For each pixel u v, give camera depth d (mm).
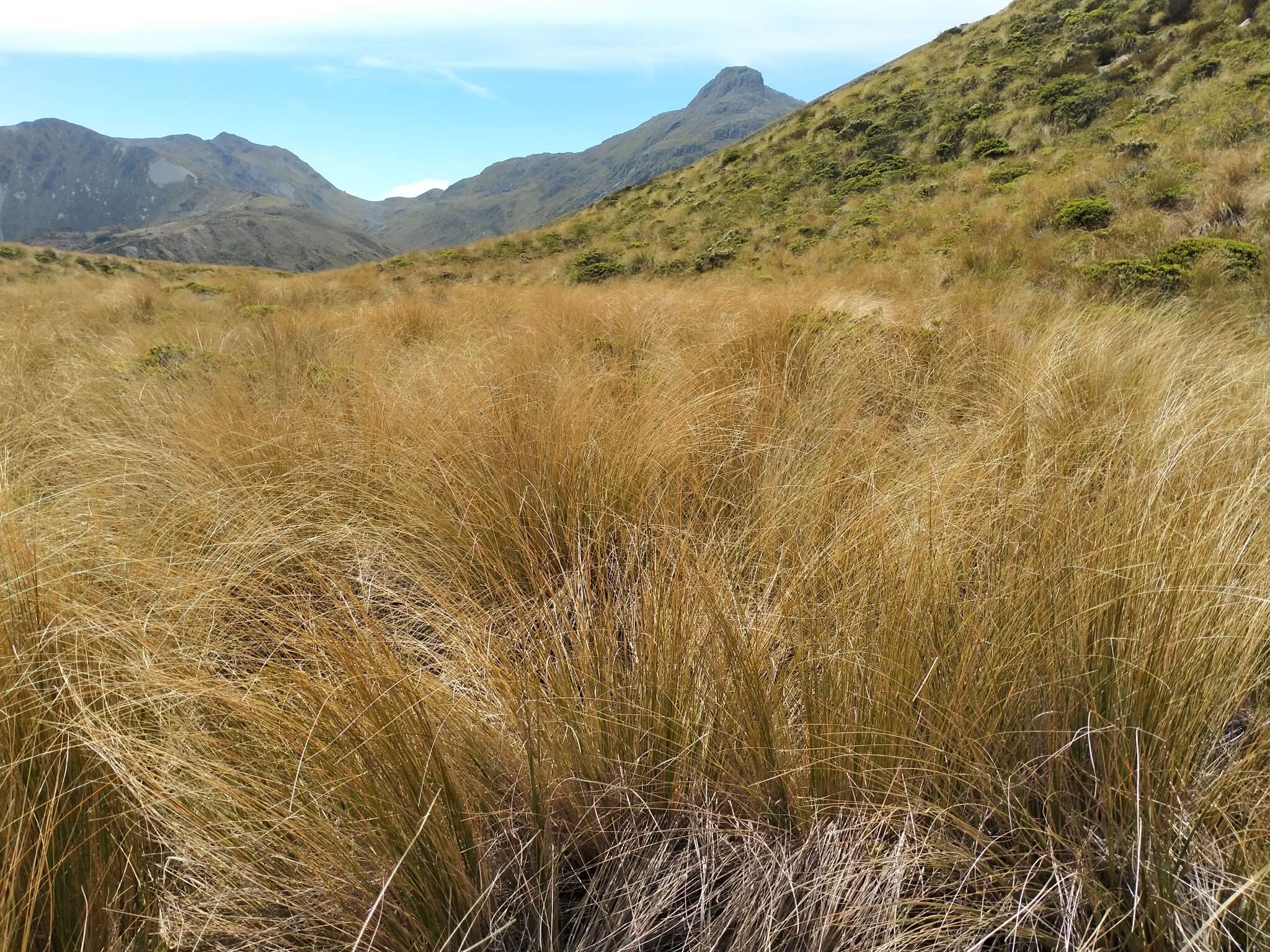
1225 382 3338
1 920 1113
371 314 8273
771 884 1372
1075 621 1571
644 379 3932
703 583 1757
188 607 1849
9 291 12172
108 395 4215
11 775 1293
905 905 1310
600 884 1469
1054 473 2332
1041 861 1356
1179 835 1324
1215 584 1575
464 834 1392
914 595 1662
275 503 2477
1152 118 13922
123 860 1347
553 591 2070
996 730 1507
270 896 1321
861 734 1514
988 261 9367
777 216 18719
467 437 2959
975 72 21078
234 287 14594
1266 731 1492
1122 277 7023
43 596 1798
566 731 1584
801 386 4055
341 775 1377
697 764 1562
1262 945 1165
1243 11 16062
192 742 1494
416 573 2287
